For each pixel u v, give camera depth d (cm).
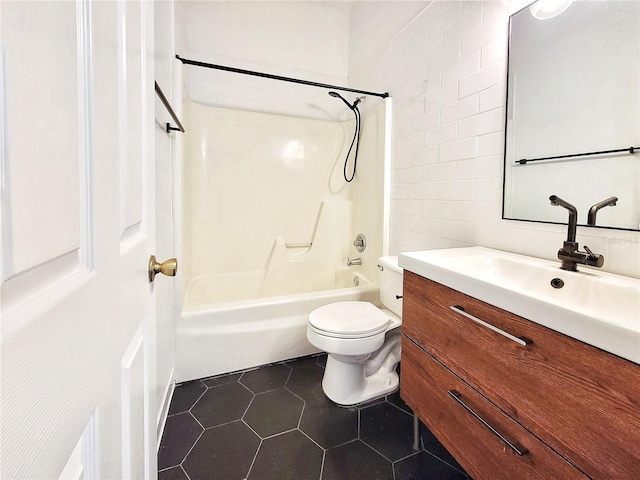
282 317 187
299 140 261
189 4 224
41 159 27
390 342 165
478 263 120
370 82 234
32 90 26
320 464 116
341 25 269
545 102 113
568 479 64
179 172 162
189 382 167
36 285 27
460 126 151
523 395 74
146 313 66
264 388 162
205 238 237
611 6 94
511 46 124
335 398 150
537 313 69
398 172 201
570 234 97
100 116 40
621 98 93
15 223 24
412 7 184
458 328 94
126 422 52
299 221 265
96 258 39
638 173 90
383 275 168
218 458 118
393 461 118
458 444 95
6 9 23
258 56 246
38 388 27
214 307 175
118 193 48
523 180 122
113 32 46
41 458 28
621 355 55
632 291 79
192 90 229
